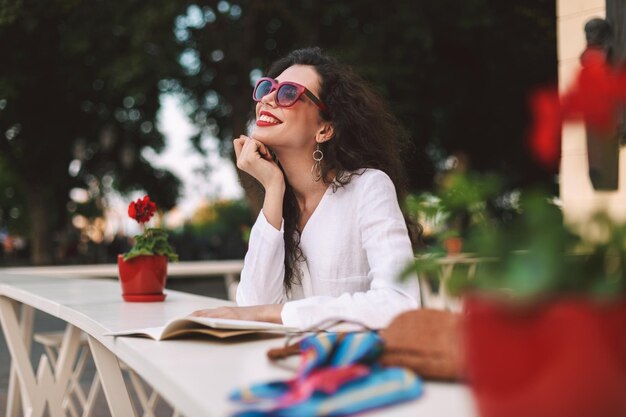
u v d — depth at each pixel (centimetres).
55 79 1503
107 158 1828
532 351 69
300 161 216
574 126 68
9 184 2634
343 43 1238
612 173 449
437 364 102
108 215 2186
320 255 207
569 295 68
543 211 70
